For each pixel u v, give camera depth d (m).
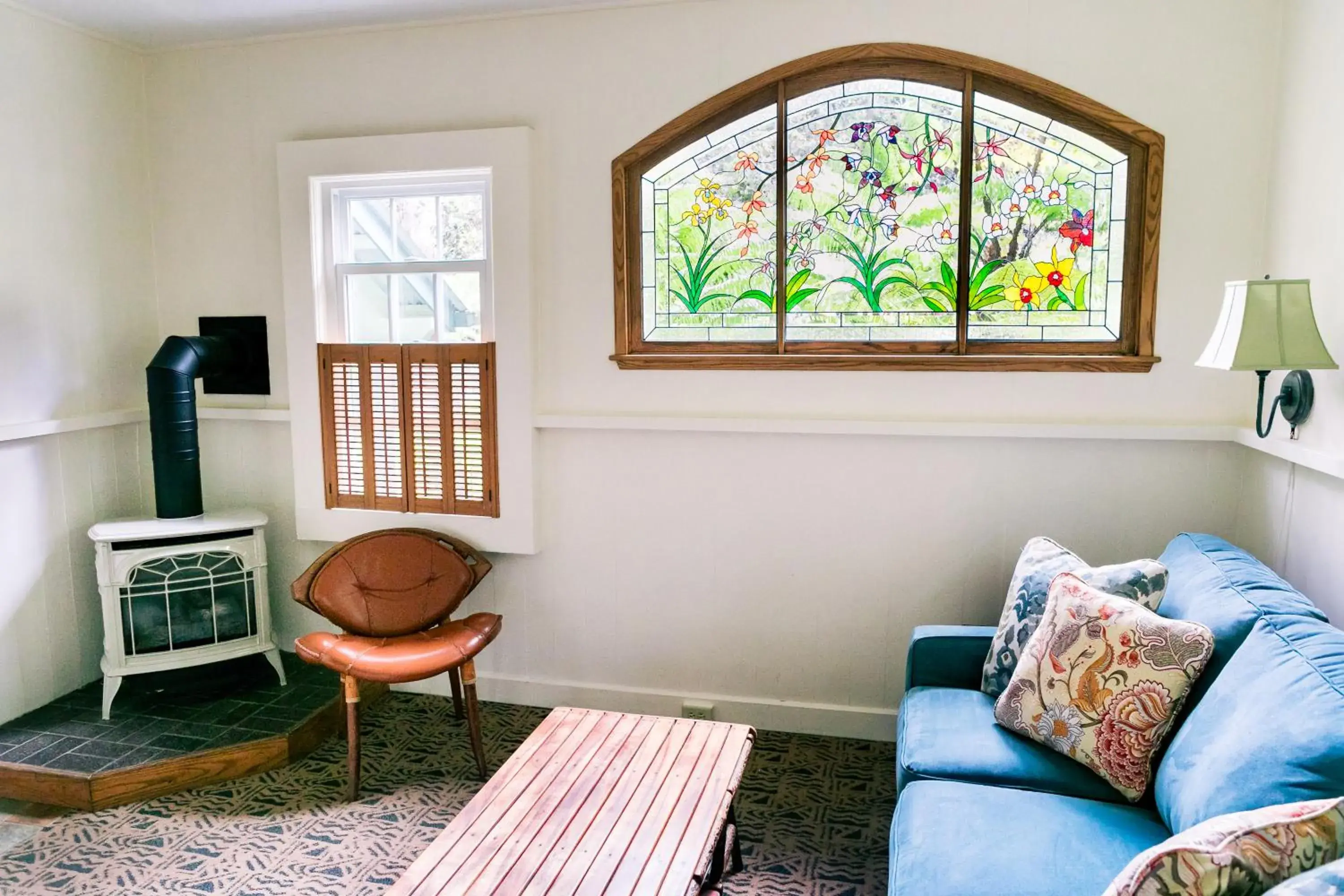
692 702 3.26
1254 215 2.71
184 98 3.51
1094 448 2.88
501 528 3.30
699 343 3.15
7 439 3.03
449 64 3.22
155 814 2.69
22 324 3.11
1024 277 2.92
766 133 3.03
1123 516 2.89
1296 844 1.23
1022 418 2.92
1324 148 2.32
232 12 3.11
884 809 2.69
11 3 3.01
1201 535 2.47
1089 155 2.83
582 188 3.15
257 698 3.27
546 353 3.25
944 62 2.82
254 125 3.44
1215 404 2.80
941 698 2.42
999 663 2.39
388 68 3.28
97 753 2.86
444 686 3.53
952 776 2.05
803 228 3.04
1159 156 2.72
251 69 3.42
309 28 3.28
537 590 3.39
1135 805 1.93
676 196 3.13
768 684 3.22
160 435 3.28
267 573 3.58
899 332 3.01
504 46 3.16
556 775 2.09
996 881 1.63
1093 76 2.75
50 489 3.24
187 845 2.53
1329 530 2.23
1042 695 2.09
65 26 3.22
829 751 3.06
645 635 3.31
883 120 2.94
